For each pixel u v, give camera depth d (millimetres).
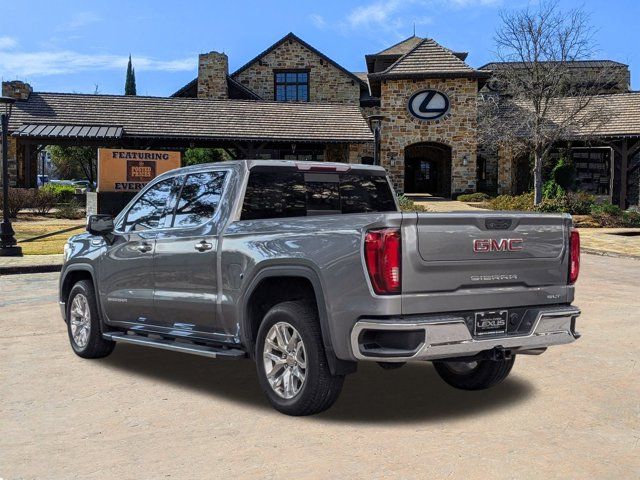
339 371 4578
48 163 77188
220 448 4199
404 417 4844
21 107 33375
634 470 3832
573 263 5125
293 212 5691
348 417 4844
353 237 4414
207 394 5500
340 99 43344
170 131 33219
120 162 23438
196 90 44031
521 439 4359
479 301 4609
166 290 5859
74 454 4109
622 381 5902
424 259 4375
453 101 35969
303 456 4043
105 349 6777
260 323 5223
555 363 6586
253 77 43500
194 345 5621
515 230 4773
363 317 4352
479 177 39594
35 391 5598
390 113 36344
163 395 5465
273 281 5082
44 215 29594
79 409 5078
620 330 8289
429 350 4305
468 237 4547
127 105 35031
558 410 5027
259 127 34500
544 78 29594
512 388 5684
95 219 6406
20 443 4316
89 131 31688
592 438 4387
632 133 32375
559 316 4922
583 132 32312
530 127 30797
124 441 4344
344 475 3738
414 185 44469
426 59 36531
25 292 11766
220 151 40406
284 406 4855
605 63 45625
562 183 33500
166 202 6168
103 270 6590
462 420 4773
